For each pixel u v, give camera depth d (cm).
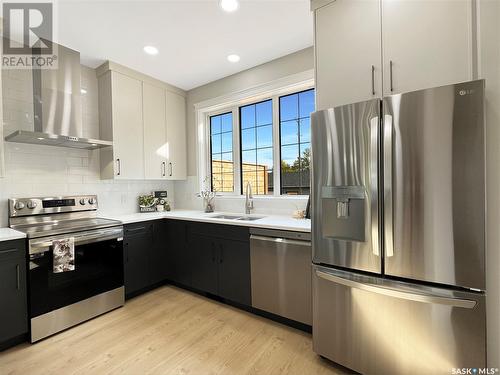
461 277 119
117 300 243
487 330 122
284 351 179
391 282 136
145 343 189
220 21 206
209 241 255
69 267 204
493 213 122
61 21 201
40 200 239
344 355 155
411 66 140
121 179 298
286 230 201
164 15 197
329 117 157
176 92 348
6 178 226
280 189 291
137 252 267
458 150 118
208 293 266
